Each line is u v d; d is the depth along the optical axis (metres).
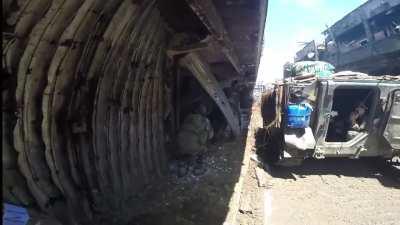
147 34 5.90
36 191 3.95
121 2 4.51
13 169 3.71
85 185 4.79
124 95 5.71
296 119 7.75
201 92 10.06
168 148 8.14
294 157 8.09
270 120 10.89
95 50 4.50
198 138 8.37
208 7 4.64
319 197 6.94
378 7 13.28
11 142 3.62
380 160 8.89
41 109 3.93
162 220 5.23
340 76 8.27
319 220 5.93
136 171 6.29
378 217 6.04
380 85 7.75
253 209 6.15
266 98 12.09
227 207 5.94
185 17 6.23
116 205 5.38
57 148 4.29
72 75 4.28
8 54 3.29
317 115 7.89
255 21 5.98
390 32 13.09
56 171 4.26
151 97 6.89
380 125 7.86
